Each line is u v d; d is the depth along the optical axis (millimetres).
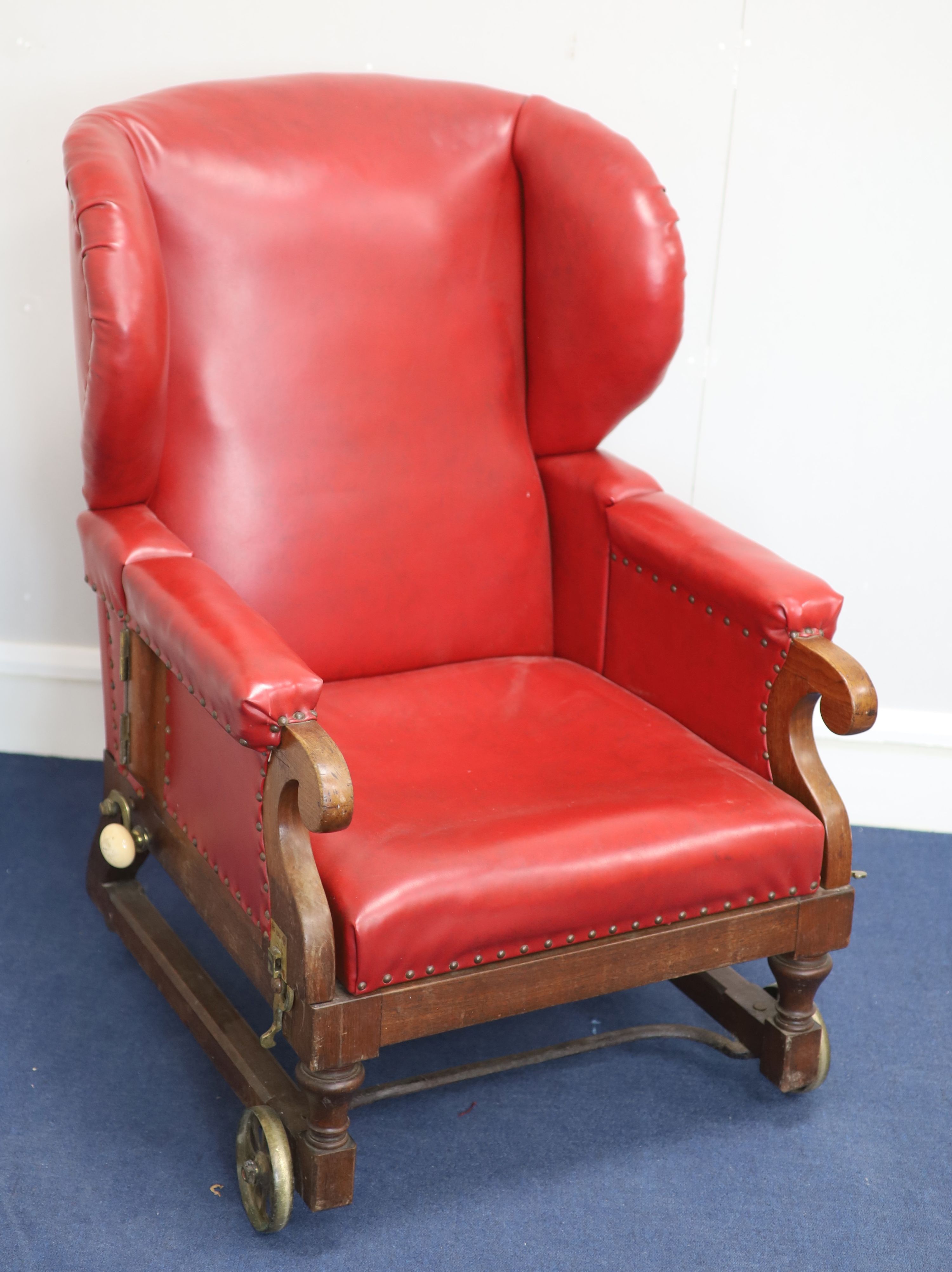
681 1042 1982
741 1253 1597
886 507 2459
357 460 1900
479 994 1502
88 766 2580
